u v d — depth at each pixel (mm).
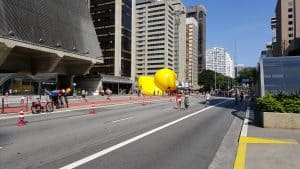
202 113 25375
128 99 52656
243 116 22953
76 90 80125
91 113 23859
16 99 38531
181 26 168250
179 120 19281
